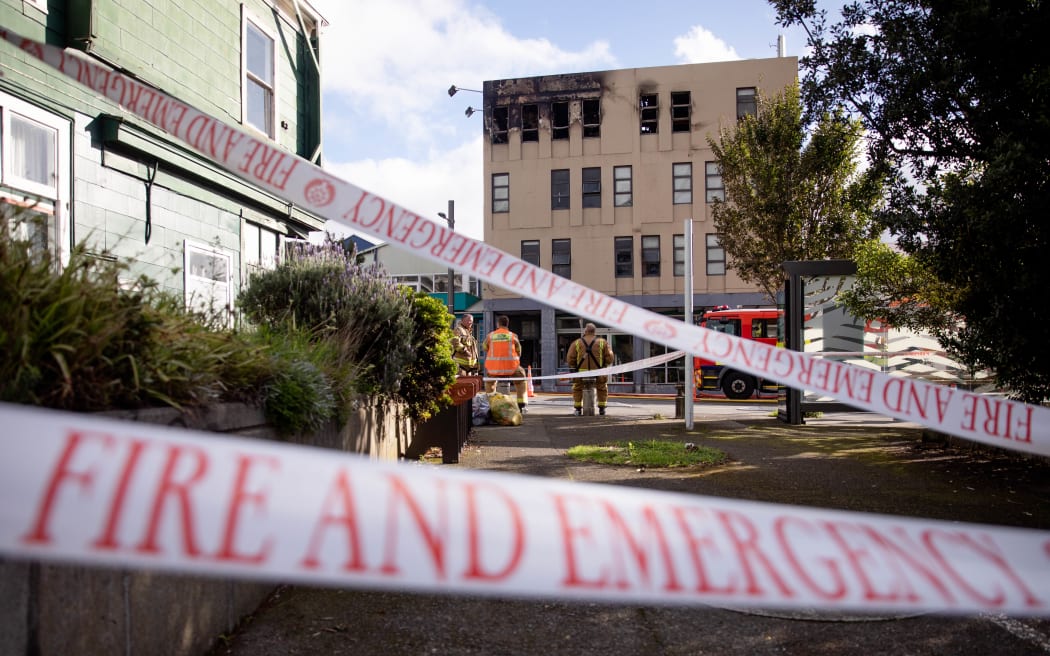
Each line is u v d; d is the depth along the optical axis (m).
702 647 3.01
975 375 8.88
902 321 8.45
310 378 3.96
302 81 12.62
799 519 1.39
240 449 1.13
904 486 5.97
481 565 1.15
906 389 2.10
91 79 2.31
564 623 3.25
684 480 6.19
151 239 8.64
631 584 1.20
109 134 7.75
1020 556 1.40
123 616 2.17
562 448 8.30
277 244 12.21
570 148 32.09
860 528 1.40
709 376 21.05
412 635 3.08
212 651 2.82
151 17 8.51
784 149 19.52
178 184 9.24
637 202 31.47
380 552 1.12
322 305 6.11
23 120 6.66
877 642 3.06
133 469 1.05
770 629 3.20
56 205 7.02
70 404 2.21
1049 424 2.09
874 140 7.70
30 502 0.99
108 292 2.63
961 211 5.97
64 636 1.89
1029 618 3.31
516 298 31.38
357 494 1.15
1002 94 6.52
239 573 1.06
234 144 2.31
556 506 1.25
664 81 31.52
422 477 1.21
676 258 31.08
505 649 2.96
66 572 1.91
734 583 1.24
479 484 1.24
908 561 1.35
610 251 31.58
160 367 2.71
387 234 2.29
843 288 11.91
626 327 2.26
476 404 11.16
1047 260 5.57
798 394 11.30
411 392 7.04
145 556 1.02
